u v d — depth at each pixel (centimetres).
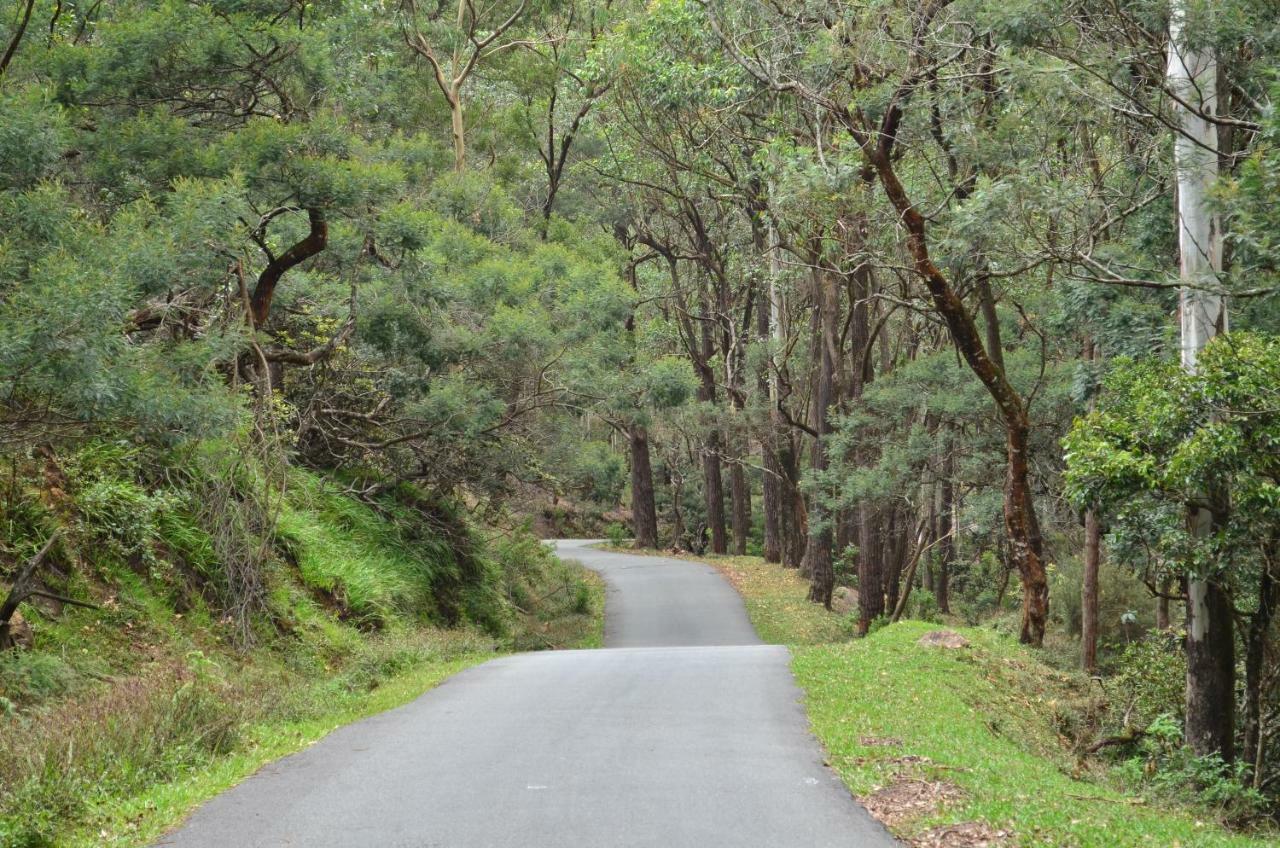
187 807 817
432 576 2450
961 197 2253
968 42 1900
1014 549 2159
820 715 1234
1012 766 1032
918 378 2947
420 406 2323
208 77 1652
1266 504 1166
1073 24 1578
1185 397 1209
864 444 3116
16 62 1526
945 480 2936
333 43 2022
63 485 1466
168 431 1120
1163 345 1585
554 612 3428
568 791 860
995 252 1694
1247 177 1147
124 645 1352
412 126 3903
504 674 1642
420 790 867
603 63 3316
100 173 1546
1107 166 2059
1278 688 1449
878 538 3117
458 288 2272
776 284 3488
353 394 2406
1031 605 2155
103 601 1397
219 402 1162
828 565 3700
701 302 4766
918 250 1966
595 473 3241
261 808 816
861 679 1505
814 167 2014
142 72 1589
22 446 1157
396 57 3641
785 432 4197
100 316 973
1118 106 1590
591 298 2709
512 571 3434
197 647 1459
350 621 1916
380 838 733
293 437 1916
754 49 2414
